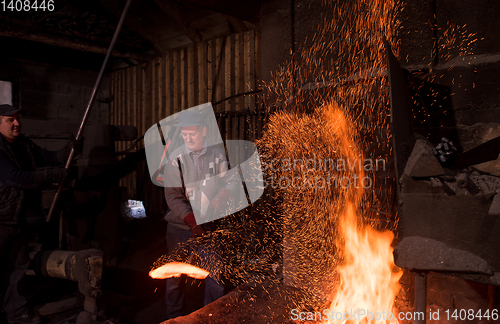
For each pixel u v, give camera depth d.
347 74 2.49
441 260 1.45
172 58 7.66
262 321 2.19
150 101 8.20
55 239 4.80
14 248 2.90
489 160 1.77
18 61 7.30
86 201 4.30
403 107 1.90
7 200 2.75
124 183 8.01
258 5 2.87
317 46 2.61
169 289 2.57
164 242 5.15
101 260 2.77
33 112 7.54
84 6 6.36
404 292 2.26
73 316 3.09
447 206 1.46
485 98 2.05
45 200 3.96
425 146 1.57
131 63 8.48
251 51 6.22
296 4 2.70
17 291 2.92
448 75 2.15
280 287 2.69
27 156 3.07
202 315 2.27
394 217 2.29
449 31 2.16
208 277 2.55
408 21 2.27
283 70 2.76
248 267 3.74
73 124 4.32
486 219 1.39
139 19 6.81
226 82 6.65
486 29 2.05
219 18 6.22
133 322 3.19
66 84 8.16
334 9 2.53
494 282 1.37
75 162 4.44
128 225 6.30
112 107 9.10
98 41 6.97
